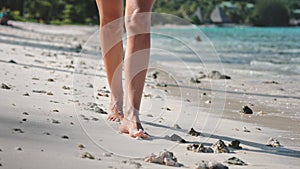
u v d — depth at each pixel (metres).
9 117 4.45
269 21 85.44
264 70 14.52
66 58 13.24
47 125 4.30
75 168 3.16
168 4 71.75
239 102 7.68
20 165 3.09
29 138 3.79
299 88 9.96
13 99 5.46
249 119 6.11
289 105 7.61
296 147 4.55
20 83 6.97
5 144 3.54
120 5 4.79
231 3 87.69
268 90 9.52
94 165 3.27
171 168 3.44
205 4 84.94
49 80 7.62
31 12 59.03
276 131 5.39
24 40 21.11
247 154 4.13
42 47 17.47
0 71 8.24
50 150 3.51
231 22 85.12
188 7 78.88
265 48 26.91
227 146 4.33
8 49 14.25
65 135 4.02
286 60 18.80
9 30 30.31
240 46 28.33
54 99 5.77
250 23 85.62
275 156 4.12
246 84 10.46
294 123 5.96
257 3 86.00
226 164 3.72
